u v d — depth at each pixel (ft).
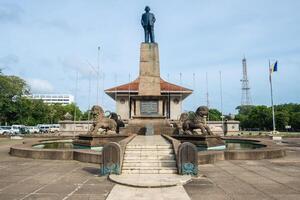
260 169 41.27
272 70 144.36
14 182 33.37
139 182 31.86
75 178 35.50
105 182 33.19
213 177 35.73
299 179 34.45
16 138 131.03
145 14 88.07
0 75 213.25
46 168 42.83
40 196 27.25
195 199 26.09
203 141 60.95
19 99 224.94
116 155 37.50
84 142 63.87
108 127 67.51
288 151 66.80
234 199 26.11
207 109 64.75
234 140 86.38
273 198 26.35
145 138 63.26
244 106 374.63
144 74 84.43
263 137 124.67
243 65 382.42
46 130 232.32
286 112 263.08
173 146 45.57
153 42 86.58
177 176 35.45
